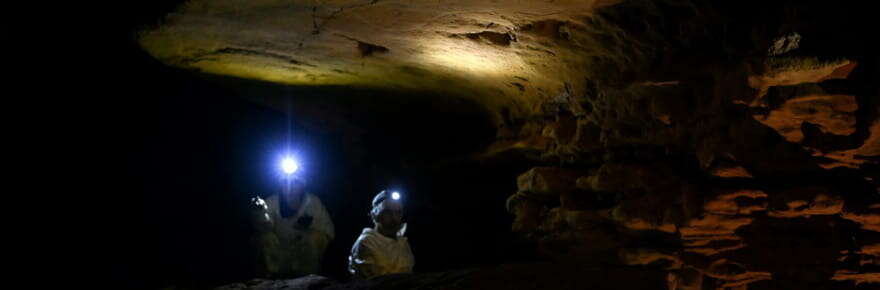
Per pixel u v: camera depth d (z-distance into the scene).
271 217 7.77
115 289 8.04
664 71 4.54
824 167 4.14
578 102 5.91
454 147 8.61
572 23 4.73
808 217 4.36
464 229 8.88
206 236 9.56
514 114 7.28
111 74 7.14
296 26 5.20
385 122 9.27
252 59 6.47
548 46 5.21
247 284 6.40
